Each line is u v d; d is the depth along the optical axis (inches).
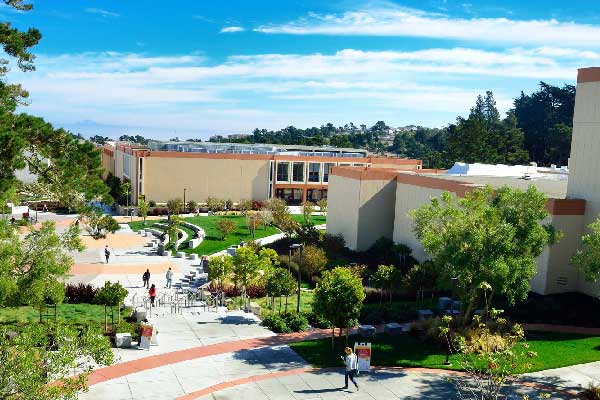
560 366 796.6
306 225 1920.5
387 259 1596.9
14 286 661.9
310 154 3218.5
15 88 984.3
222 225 2102.6
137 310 1013.8
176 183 2903.5
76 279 1422.2
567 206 1171.3
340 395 690.2
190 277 1480.1
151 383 709.3
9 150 719.7
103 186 850.1
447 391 706.8
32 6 978.1
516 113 5433.1
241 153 3093.0
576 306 1117.1
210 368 770.2
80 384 479.5
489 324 932.6
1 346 449.7
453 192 1389.0
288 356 827.4
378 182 1720.0
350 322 836.6
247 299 1210.0
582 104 1199.6
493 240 820.0
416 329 952.9
